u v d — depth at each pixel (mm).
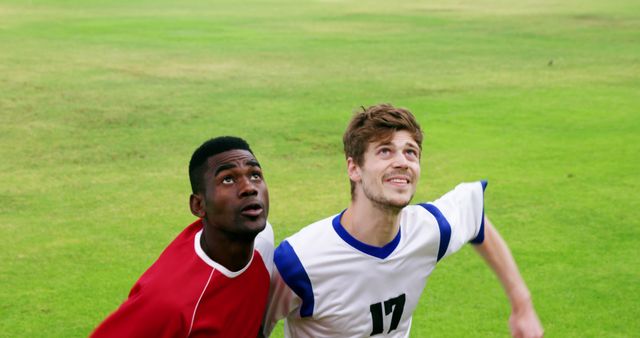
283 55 15977
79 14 23266
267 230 2953
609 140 9453
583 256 5898
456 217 3230
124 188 7578
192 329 2688
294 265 2980
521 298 3408
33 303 5086
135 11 24344
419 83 13117
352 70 14320
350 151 2973
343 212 3074
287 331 3225
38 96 11773
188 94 12062
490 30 20359
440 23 21906
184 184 7727
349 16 23578
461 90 12531
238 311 2801
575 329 4812
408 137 2904
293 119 10500
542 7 26531
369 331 3146
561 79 13469
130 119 10438
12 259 5809
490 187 7598
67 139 9438
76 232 6387
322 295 3027
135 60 15180
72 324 4812
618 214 6824
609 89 12578
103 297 5191
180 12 24141
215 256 2715
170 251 2809
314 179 7895
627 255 5922
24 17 22203
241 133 9734
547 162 8516
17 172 8094
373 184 2904
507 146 9188
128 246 6090
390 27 20953
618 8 25969
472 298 5223
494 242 3424
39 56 15453
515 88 12680
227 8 25562
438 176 8008
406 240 3082
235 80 13250
